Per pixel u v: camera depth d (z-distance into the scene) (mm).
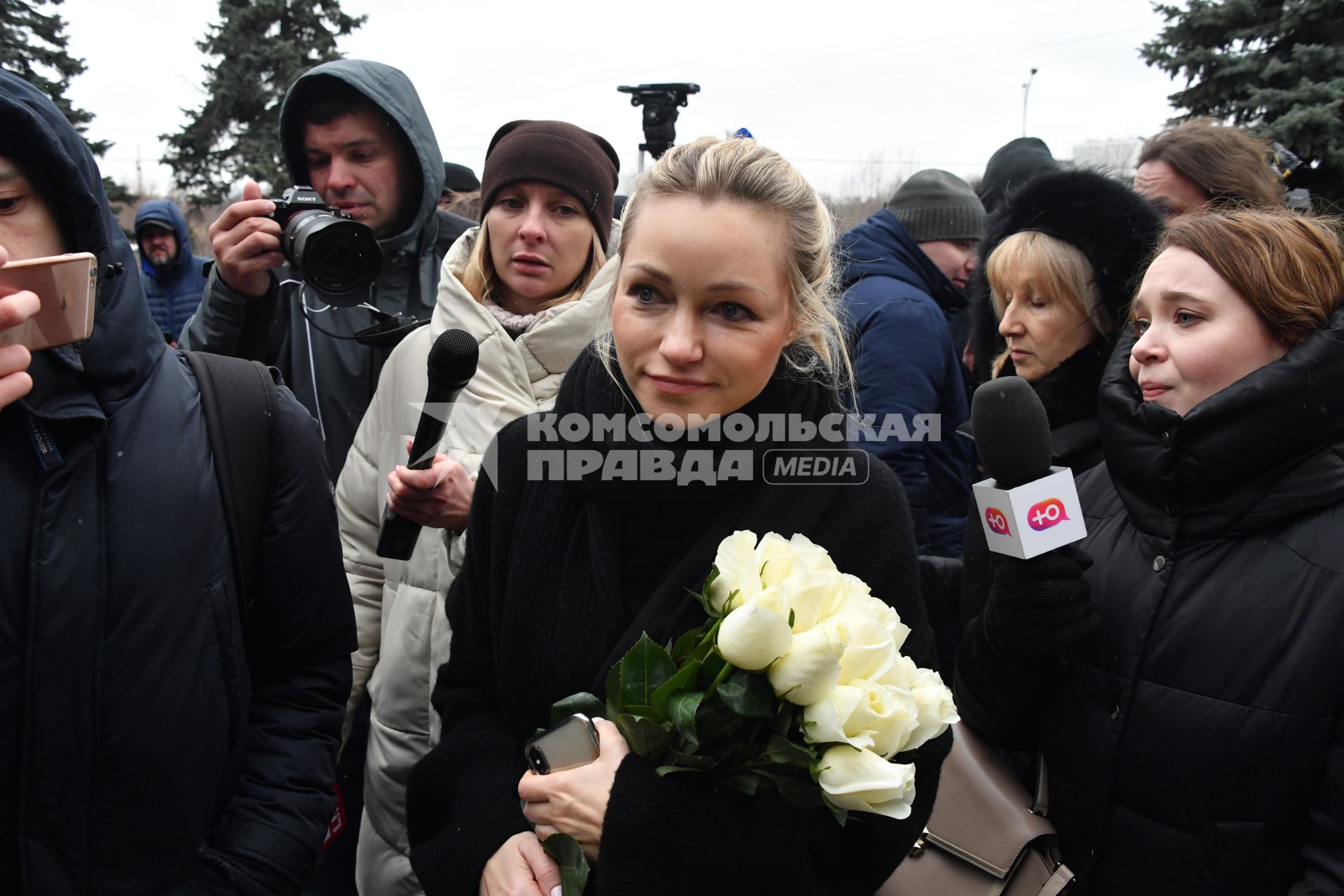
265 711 1601
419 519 1837
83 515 1329
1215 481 1492
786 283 1209
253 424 1534
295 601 1592
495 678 1503
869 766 1024
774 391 1292
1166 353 1571
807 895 1156
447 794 1419
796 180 1231
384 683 2029
